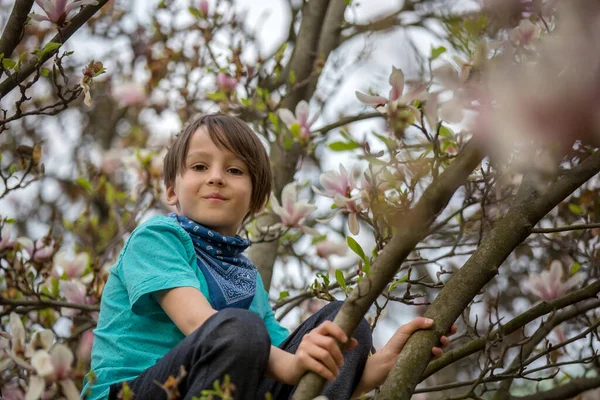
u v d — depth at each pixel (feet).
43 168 10.60
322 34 14.99
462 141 8.83
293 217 11.19
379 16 14.98
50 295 11.89
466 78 6.17
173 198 9.39
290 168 13.51
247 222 11.76
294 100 14.51
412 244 6.17
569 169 7.70
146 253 8.07
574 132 4.64
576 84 4.58
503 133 4.83
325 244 13.00
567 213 12.98
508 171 8.84
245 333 6.71
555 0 6.17
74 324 13.44
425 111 7.16
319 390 6.46
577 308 10.94
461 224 10.46
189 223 8.61
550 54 4.84
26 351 6.60
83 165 18.76
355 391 7.95
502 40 6.74
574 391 10.87
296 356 6.55
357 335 8.03
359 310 6.38
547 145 6.04
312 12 14.80
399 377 7.21
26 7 8.41
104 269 13.75
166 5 15.97
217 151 8.84
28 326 13.82
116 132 19.88
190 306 7.47
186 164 8.86
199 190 8.73
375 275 6.27
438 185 6.10
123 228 14.35
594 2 4.78
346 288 8.88
